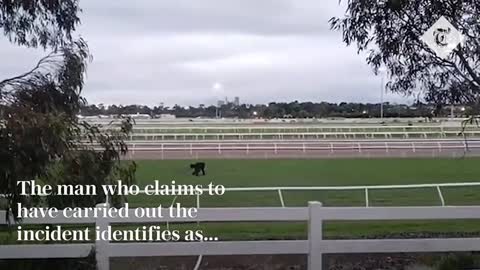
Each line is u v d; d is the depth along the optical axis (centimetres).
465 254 850
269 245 754
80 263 741
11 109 453
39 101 523
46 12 641
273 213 753
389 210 761
